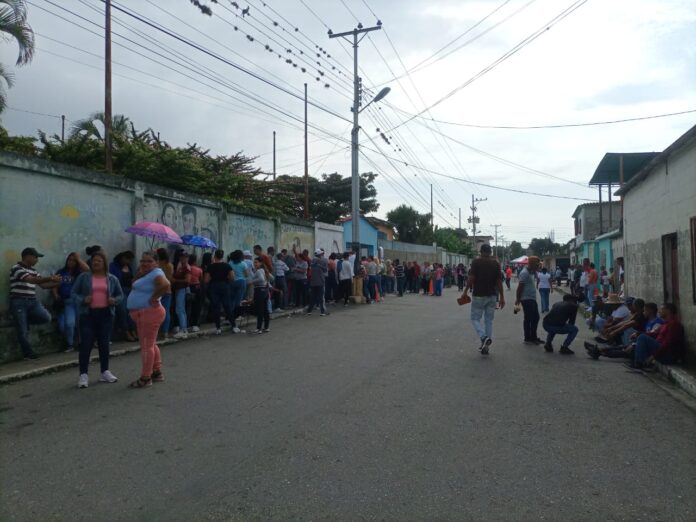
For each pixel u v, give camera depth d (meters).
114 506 3.78
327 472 4.34
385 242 34.97
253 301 12.17
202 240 12.34
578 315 17.33
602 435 5.32
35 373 7.54
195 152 19.14
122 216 10.90
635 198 13.30
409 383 7.25
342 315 15.49
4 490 4.01
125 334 10.14
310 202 41.00
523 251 134.75
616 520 3.63
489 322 9.46
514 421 5.71
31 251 8.40
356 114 22.44
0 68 12.81
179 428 5.36
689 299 8.84
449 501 3.88
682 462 4.65
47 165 9.03
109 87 14.14
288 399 6.41
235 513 3.69
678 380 7.42
